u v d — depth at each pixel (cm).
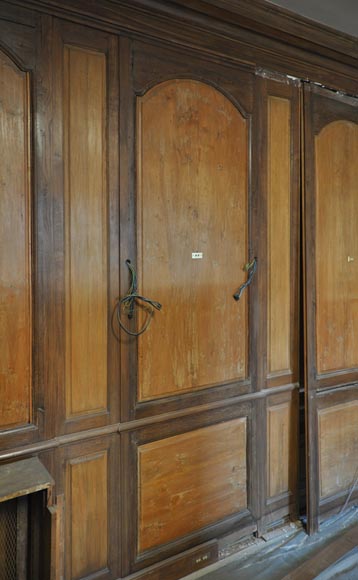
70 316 154
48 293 149
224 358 192
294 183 211
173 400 178
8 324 143
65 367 153
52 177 148
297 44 200
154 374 173
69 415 154
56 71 148
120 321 164
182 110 176
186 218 179
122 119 161
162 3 164
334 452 224
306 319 212
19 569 133
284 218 209
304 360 212
